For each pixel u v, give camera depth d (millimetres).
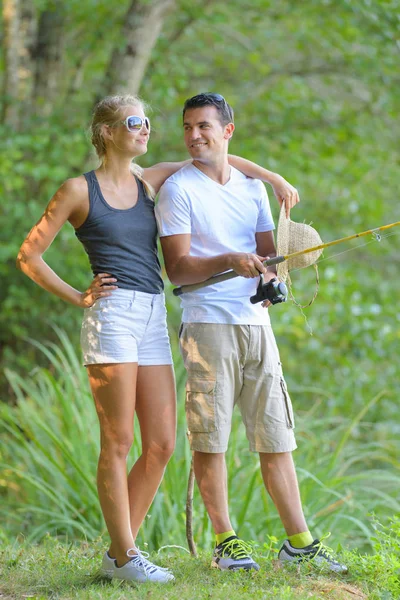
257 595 7918
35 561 9547
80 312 22266
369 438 20766
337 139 24766
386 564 8953
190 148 8828
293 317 23984
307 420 17094
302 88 24688
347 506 13789
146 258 8562
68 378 14648
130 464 12312
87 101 23594
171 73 23891
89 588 8289
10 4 23203
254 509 12969
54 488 14109
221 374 8805
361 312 24516
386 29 21734
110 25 23172
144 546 10578
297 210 26016
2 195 20469
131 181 8680
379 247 26969
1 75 25609
